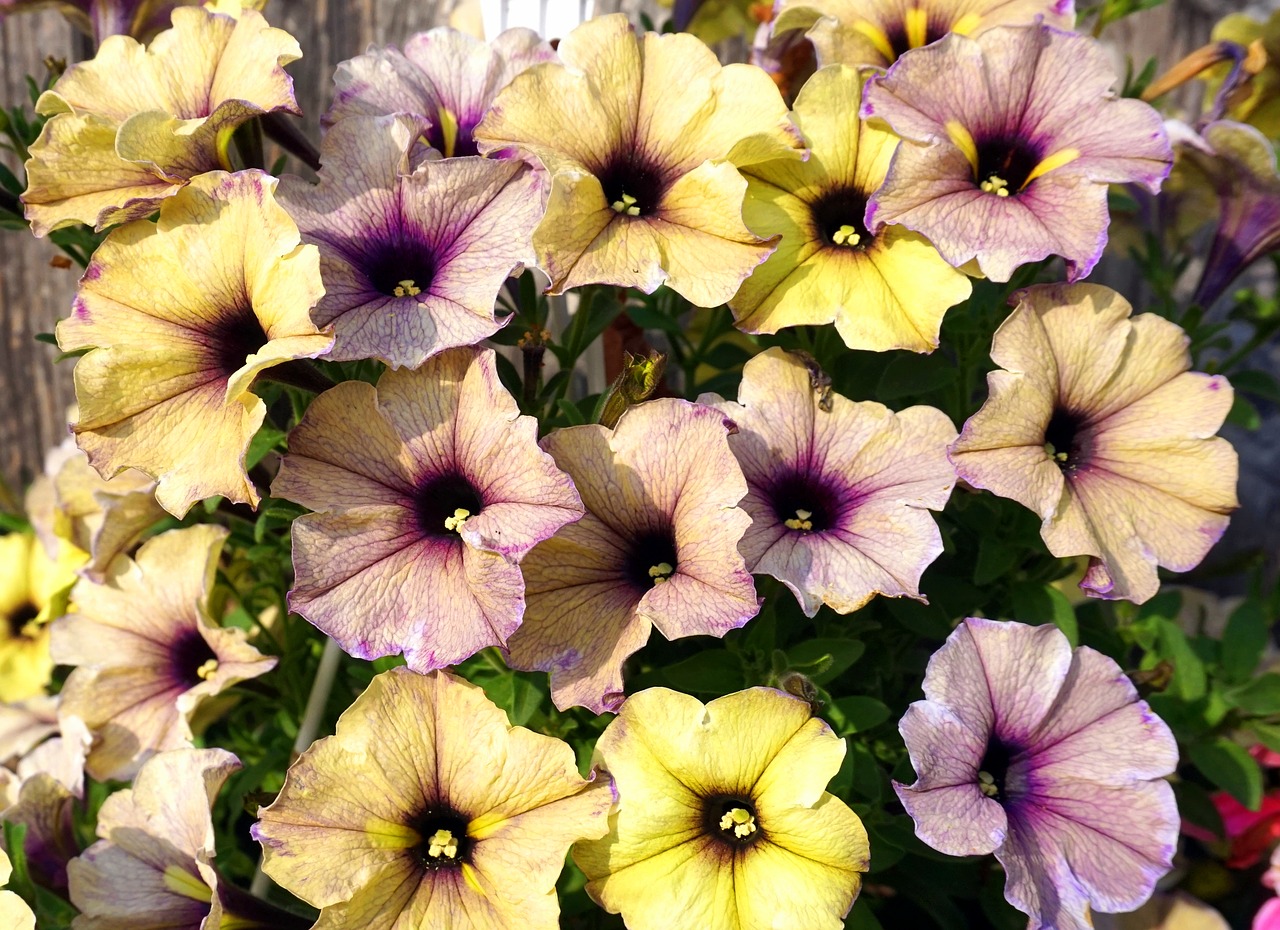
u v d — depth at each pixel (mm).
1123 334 321
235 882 397
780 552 297
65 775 357
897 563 297
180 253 290
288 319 277
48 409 514
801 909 278
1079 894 295
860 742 342
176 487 283
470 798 285
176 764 315
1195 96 495
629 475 294
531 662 289
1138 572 314
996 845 285
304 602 277
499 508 281
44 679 420
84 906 312
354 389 291
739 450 310
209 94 315
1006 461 308
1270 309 440
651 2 458
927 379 346
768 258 314
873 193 314
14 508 490
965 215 311
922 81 318
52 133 303
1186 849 423
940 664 299
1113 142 317
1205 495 322
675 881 280
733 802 291
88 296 291
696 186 306
